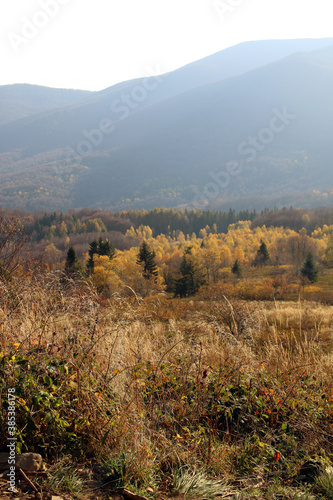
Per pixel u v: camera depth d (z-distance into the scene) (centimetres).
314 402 330
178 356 362
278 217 12112
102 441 222
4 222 427
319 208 11912
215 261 5650
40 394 223
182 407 277
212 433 263
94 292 336
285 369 389
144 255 5384
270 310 1140
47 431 215
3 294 348
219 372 339
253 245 8181
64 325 320
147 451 217
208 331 467
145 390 285
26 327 309
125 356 314
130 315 355
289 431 287
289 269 5959
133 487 196
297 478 233
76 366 251
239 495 206
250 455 251
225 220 14812
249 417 293
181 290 4422
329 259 6353
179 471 221
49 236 8438
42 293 348
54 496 180
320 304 2120
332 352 470
